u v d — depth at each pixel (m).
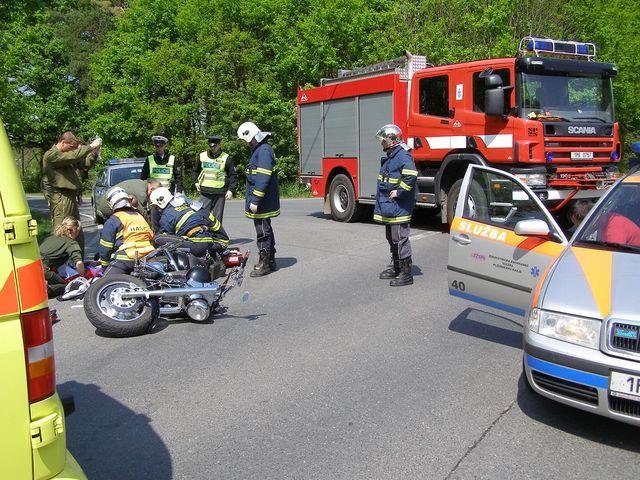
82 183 9.10
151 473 3.67
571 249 4.50
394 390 4.69
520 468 3.58
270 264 8.79
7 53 16.80
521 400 4.46
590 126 10.23
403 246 7.73
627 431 4.00
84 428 4.26
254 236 12.18
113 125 29.88
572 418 4.18
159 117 28.30
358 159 13.30
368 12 27.41
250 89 27.17
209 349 5.75
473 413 4.28
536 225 4.75
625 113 24.94
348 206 13.72
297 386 4.83
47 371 2.36
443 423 4.15
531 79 9.99
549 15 23.77
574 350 3.75
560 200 9.88
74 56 42.22
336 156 13.95
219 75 28.25
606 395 3.63
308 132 14.92
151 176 10.55
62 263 8.09
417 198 11.88
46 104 40.84
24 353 2.28
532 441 3.89
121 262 6.86
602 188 10.25
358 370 5.11
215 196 10.11
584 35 24.48
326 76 27.94
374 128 12.80
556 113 10.12
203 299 6.41
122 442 4.05
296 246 10.78
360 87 13.00
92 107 30.73
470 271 5.46
